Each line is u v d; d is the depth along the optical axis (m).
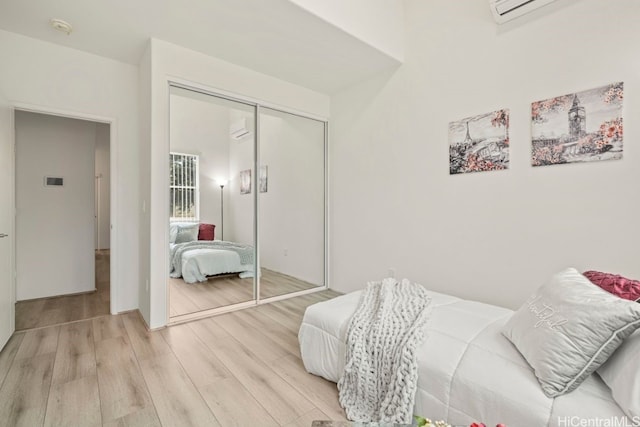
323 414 1.63
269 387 1.87
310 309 2.08
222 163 3.38
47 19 2.40
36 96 2.67
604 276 1.53
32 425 1.52
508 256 2.43
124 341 2.46
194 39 2.71
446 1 2.80
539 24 2.24
